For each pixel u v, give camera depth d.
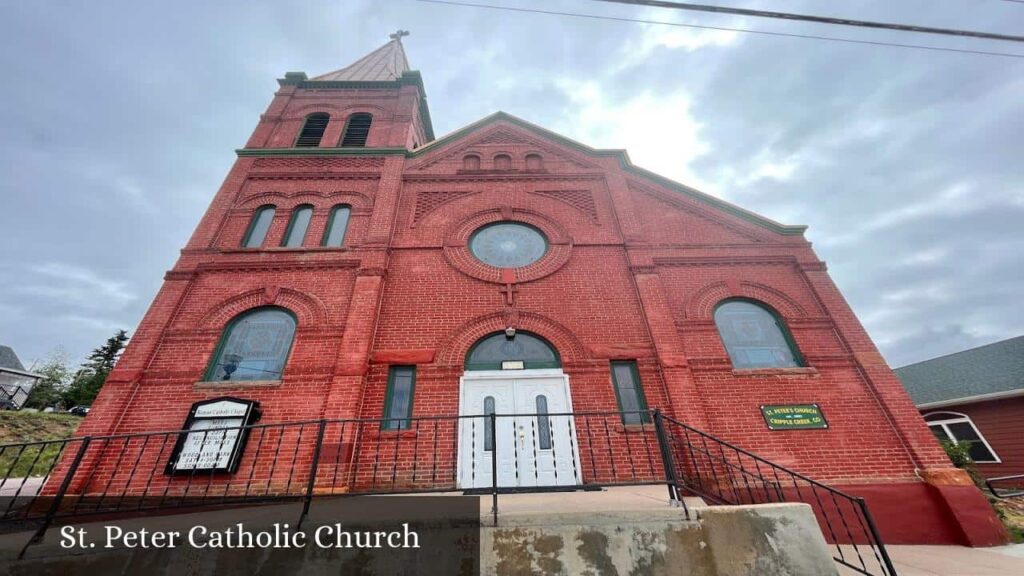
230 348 8.10
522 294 9.06
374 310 8.41
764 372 8.05
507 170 11.72
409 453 7.09
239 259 9.31
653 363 8.17
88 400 32.91
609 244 10.02
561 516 4.09
